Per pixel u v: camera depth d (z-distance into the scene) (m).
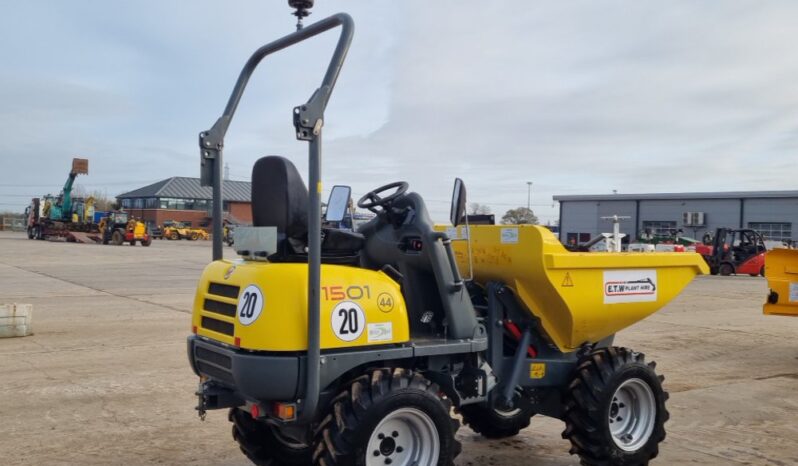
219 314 4.25
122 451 5.54
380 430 3.96
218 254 4.81
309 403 3.72
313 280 3.71
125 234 46.72
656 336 12.18
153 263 29.00
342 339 3.89
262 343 3.75
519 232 4.76
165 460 5.35
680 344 11.34
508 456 5.62
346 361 3.91
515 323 5.01
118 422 6.32
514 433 6.11
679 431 6.39
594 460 4.91
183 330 11.54
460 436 6.16
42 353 9.48
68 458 5.35
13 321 10.76
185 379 7.99
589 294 4.88
